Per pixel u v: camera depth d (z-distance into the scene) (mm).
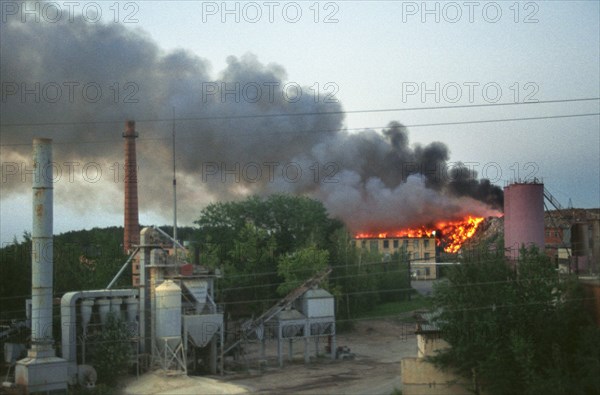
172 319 68938
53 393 60938
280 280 105812
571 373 49594
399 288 129000
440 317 53562
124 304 71125
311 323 78500
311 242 107812
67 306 65562
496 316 52156
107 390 63125
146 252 73500
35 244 63719
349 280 112000
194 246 102250
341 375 70188
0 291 77188
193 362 72625
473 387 52531
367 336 99188
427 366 53781
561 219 91875
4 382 62250
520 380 50250
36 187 64188
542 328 51906
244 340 75688
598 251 69312
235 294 101562
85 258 119875
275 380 68125
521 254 55719
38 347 61844
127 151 111312
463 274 54562
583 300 53344
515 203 65812
